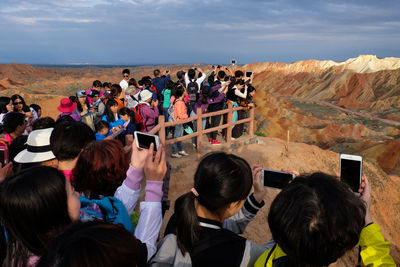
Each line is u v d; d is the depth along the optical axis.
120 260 0.92
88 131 2.31
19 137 3.06
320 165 9.82
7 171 2.31
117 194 1.95
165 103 8.33
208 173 1.46
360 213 1.23
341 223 1.17
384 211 11.79
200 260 1.44
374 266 1.46
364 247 1.56
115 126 5.59
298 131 43.06
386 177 13.45
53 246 0.94
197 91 8.16
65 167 2.23
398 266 8.06
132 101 7.48
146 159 1.71
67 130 2.18
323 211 1.17
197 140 7.52
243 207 1.97
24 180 1.26
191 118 7.00
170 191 6.12
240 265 1.45
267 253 1.46
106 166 2.06
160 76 9.41
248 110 9.56
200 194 1.48
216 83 8.17
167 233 1.65
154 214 1.70
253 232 6.22
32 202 1.23
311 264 1.24
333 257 1.23
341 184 1.31
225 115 8.86
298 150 10.14
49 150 2.52
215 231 1.49
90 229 0.95
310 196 1.22
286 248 1.27
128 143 3.65
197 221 1.45
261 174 2.03
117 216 1.81
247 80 8.87
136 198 1.97
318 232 1.17
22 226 1.26
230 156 1.54
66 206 1.34
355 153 36.69
